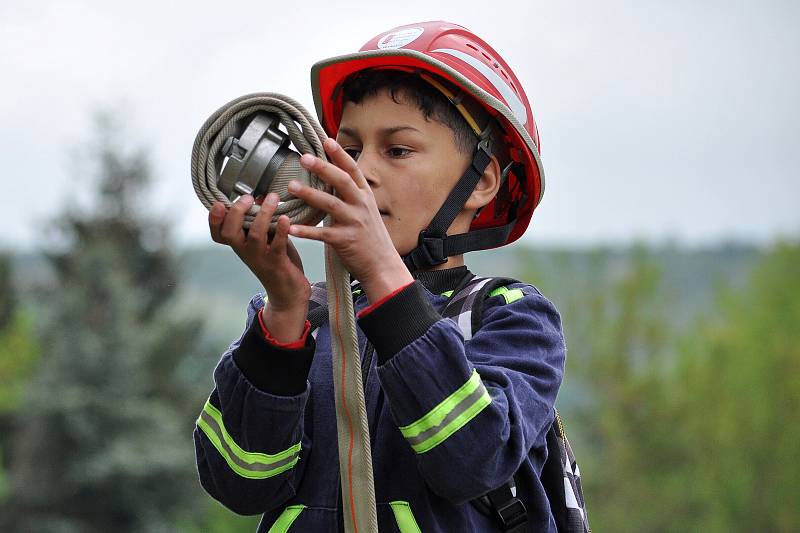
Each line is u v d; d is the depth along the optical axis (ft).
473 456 8.09
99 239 117.70
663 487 114.73
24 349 133.18
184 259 127.44
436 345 8.09
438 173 9.47
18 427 105.91
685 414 114.62
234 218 7.86
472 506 8.97
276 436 8.68
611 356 122.62
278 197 7.87
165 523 103.76
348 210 7.92
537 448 9.28
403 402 8.09
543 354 9.14
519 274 129.70
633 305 124.16
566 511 9.70
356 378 8.40
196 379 116.37
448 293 9.58
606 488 117.08
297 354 8.60
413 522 8.73
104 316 109.09
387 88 9.47
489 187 9.97
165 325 116.57
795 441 108.78
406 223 9.44
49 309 109.19
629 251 127.95
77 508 102.73
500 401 8.33
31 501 101.50
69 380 104.68
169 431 106.52
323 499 9.03
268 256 8.08
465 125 9.64
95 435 103.91
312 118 8.08
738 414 111.65
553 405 9.06
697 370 116.06
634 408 118.01
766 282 128.67
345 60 9.62
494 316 9.23
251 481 8.85
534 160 10.13
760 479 109.60
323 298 10.00
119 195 125.90
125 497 102.89
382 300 8.07
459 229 9.91
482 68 9.89
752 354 115.85
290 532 9.04
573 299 126.52
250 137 8.01
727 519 108.78
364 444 8.37
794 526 107.04
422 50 9.82
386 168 9.43
